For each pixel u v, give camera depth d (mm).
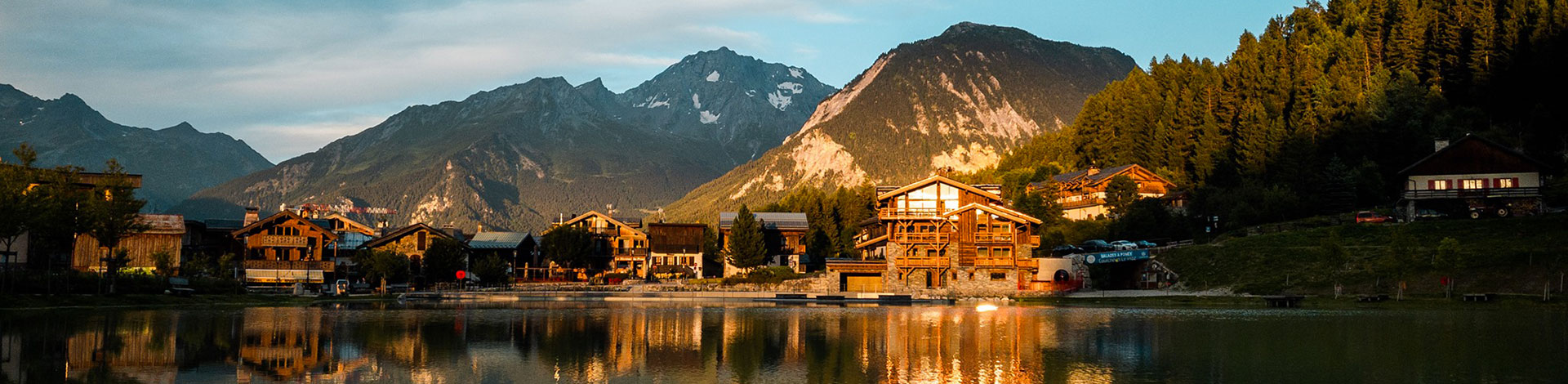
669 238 171500
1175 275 119125
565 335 70500
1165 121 196750
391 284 142250
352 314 89875
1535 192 122562
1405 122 162375
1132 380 49094
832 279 133000
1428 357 54688
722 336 70375
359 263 145875
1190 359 55594
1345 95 170625
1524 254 98438
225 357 56250
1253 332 69500
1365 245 113688
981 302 114562
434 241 142625
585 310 100188
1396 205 134000
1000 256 132125
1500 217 121312
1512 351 56531
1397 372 50031
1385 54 194500
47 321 73312
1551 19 169625
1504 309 84375
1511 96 165500
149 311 87312
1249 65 196875
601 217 172375
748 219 152250
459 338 67500
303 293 122500
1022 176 198875
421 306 105500
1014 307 103375
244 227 146875
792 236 174750
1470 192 125250
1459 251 97500
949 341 66062
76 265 121062
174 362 54000
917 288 131500
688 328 75938
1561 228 105312
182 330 69438
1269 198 139625
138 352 57312
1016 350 60875
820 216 178875
